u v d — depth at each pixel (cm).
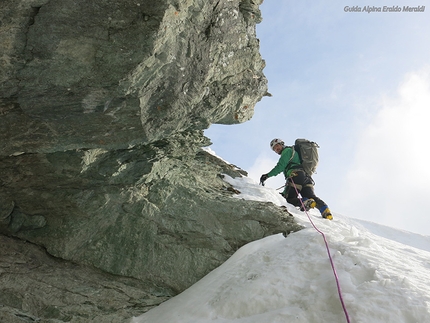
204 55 415
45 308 400
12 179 446
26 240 473
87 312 409
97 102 359
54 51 317
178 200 544
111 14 309
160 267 473
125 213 502
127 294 443
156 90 387
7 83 331
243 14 470
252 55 502
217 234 514
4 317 372
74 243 472
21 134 379
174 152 548
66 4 301
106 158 459
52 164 434
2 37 300
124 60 328
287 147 648
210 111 488
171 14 323
